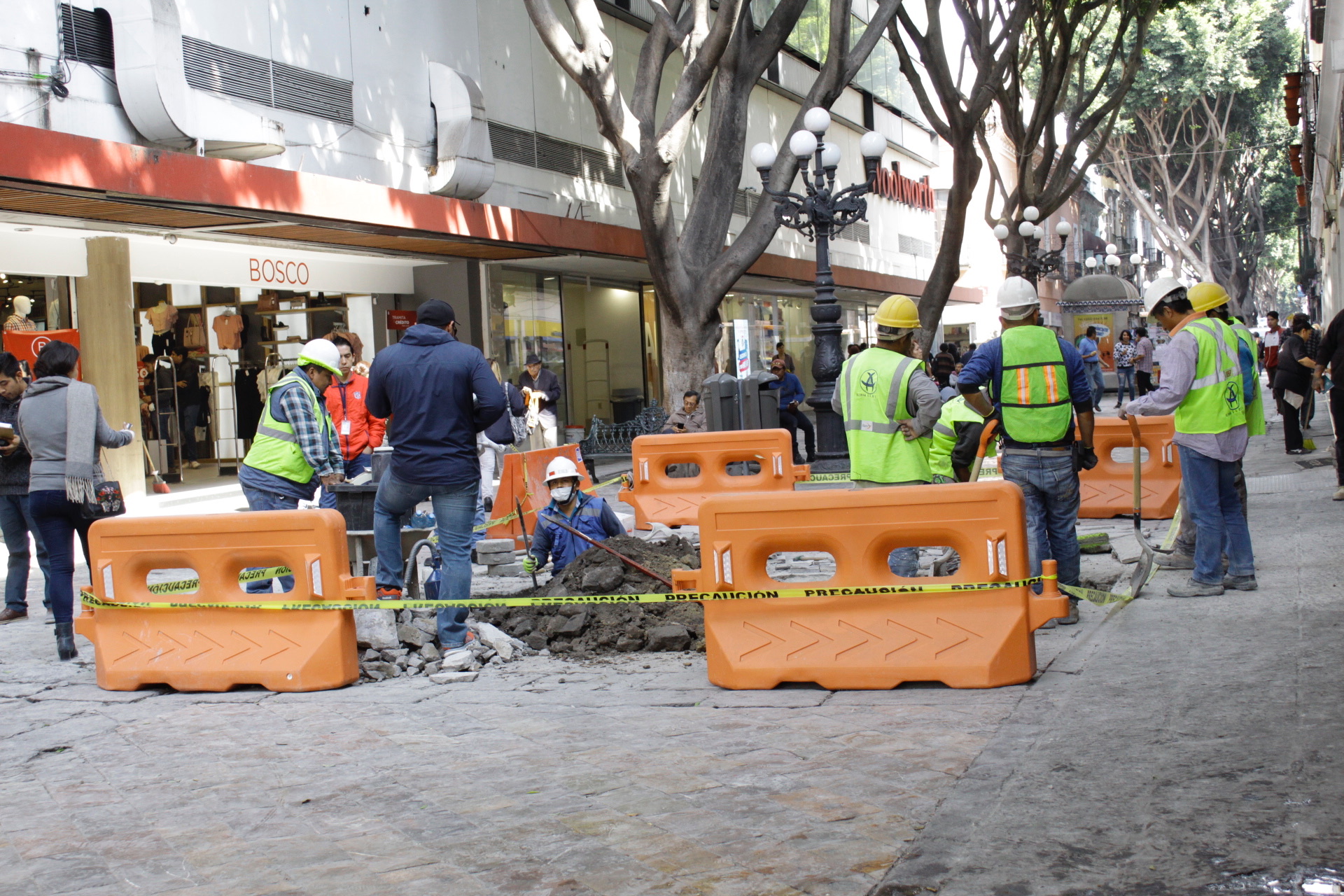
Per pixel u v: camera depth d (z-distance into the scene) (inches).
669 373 655.1
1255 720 163.9
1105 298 1537.9
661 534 447.8
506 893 124.0
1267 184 2182.6
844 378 260.7
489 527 376.5
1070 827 130.6
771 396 576.4
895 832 134.1
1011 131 986.7
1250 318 2235.5
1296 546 309.4
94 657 265.9
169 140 512.1
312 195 538.3
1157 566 295.6
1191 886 113.3
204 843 144.6
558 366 882.1
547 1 574.6
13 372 301.4
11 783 174.4
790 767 161.3
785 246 1198.9
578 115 864.3
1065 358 242.7
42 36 473.4
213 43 551.5
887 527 207.0
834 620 208.5
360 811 153.2
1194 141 1974.7
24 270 514.0
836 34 633.6
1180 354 252.5
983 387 258.2
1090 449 243.9
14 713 217.8
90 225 519.2
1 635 295.4
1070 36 928.9
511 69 786.8
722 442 469.7
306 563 228.4
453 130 697.0
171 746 190.5
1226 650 206.7
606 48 583.8
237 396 706.8
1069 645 225.3
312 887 128.6
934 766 157.5
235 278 617.0
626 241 799.7
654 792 153.8
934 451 293.3
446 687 224.2
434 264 767.7
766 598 211.2
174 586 264.1
